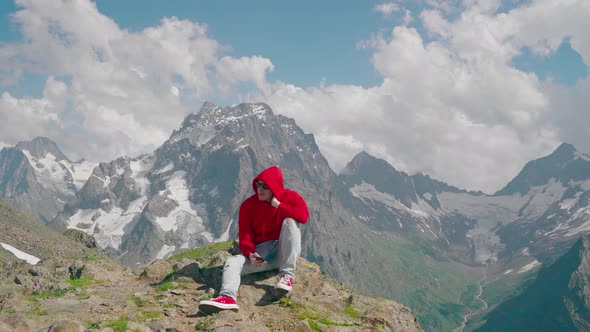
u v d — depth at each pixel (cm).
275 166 1002
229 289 904
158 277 1305
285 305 1009
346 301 1234
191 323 848
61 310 898
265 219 992
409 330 1136
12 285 1117
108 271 1382
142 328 764
